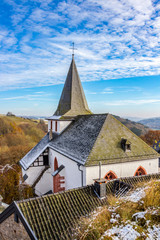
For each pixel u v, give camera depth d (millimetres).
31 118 111188
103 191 14336
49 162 28859
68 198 13414
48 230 10492
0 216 12273
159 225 8352
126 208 10266
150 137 76188
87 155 17797
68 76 31844
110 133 20641
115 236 8383
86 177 17031
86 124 24828
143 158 19703
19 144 77438
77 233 9758
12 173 44531
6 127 87875
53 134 31750
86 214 12242
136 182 16406
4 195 34938
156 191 11312
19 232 10820
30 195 27266
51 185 27969
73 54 31750
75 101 31094
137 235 8055
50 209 12016
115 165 18328
